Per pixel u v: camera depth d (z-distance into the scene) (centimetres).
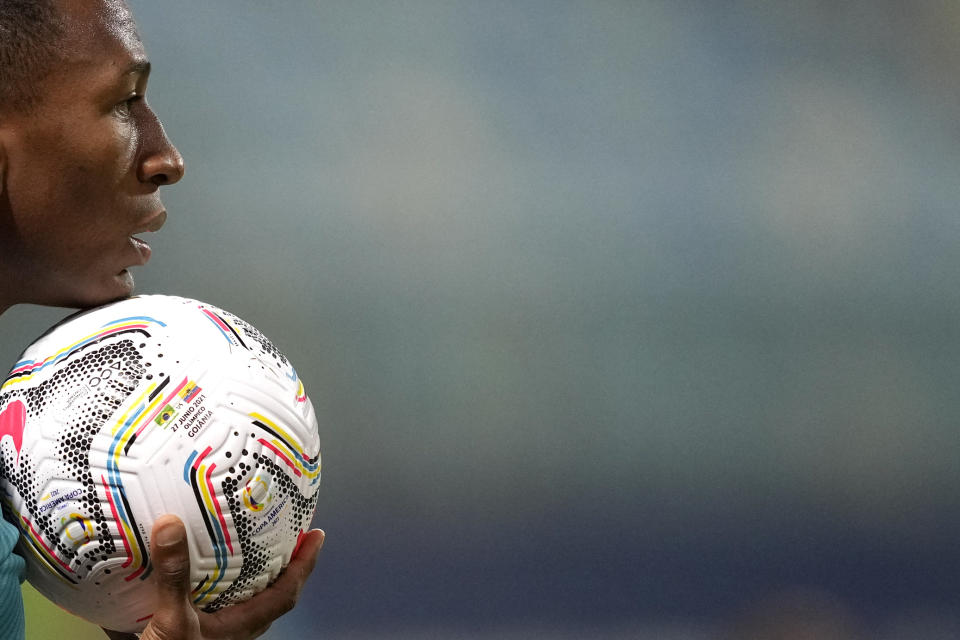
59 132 598
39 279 632
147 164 635
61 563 593
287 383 641
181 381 596
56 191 606
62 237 620
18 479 593
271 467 609
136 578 592
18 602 591
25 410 598
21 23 583
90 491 579
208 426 594
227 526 595
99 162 610
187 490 584
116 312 623
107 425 582
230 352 620
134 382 591
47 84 591
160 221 657
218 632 614
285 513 620
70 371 598
